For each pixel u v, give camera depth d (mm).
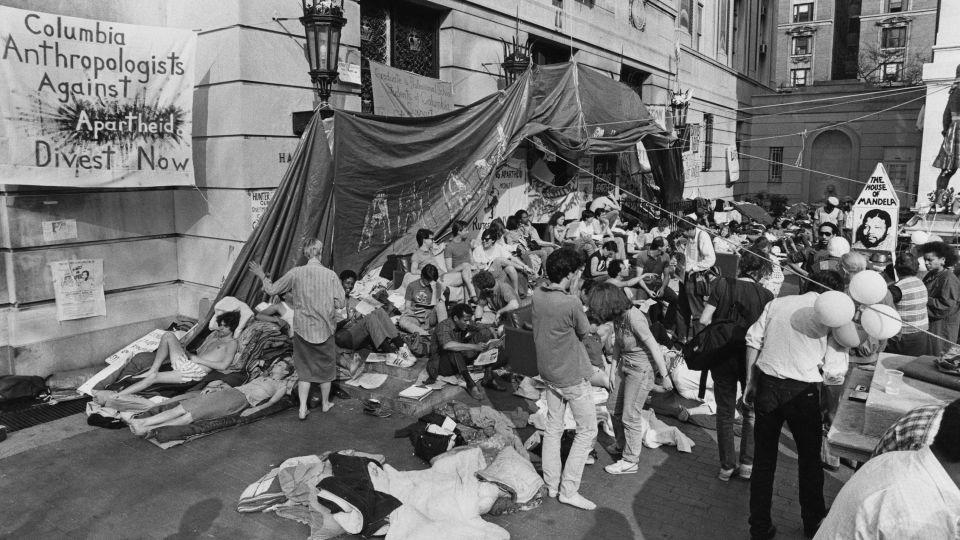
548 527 4520
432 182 9750
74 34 6824
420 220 9680
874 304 5254
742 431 5199
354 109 9516
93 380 7090
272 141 8461
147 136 7504
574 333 4695
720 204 20891
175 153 7754
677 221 14484
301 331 6227
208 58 8383
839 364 5141
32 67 6570
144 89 7414
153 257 8797
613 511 4754
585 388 4715
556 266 4711
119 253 8336
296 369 6355
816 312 3949
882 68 44375
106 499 4793
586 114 12891
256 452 5586
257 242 7590
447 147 9781
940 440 2031
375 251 9000
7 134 6492
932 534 1933
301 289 6227
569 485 4785
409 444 5773
